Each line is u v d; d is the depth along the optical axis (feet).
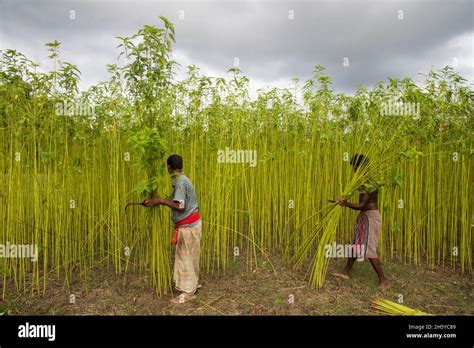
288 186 23.00
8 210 16.39
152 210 15.46
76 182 20.43
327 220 17.40
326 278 18.39
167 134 18.08
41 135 16.11
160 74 15.07
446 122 20.10
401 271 19.61
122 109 16.08
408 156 15.58
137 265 19.27
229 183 19.34
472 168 21.39
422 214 22.22
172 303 15.38
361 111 19.40
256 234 23.21
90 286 16.89
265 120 22.76
